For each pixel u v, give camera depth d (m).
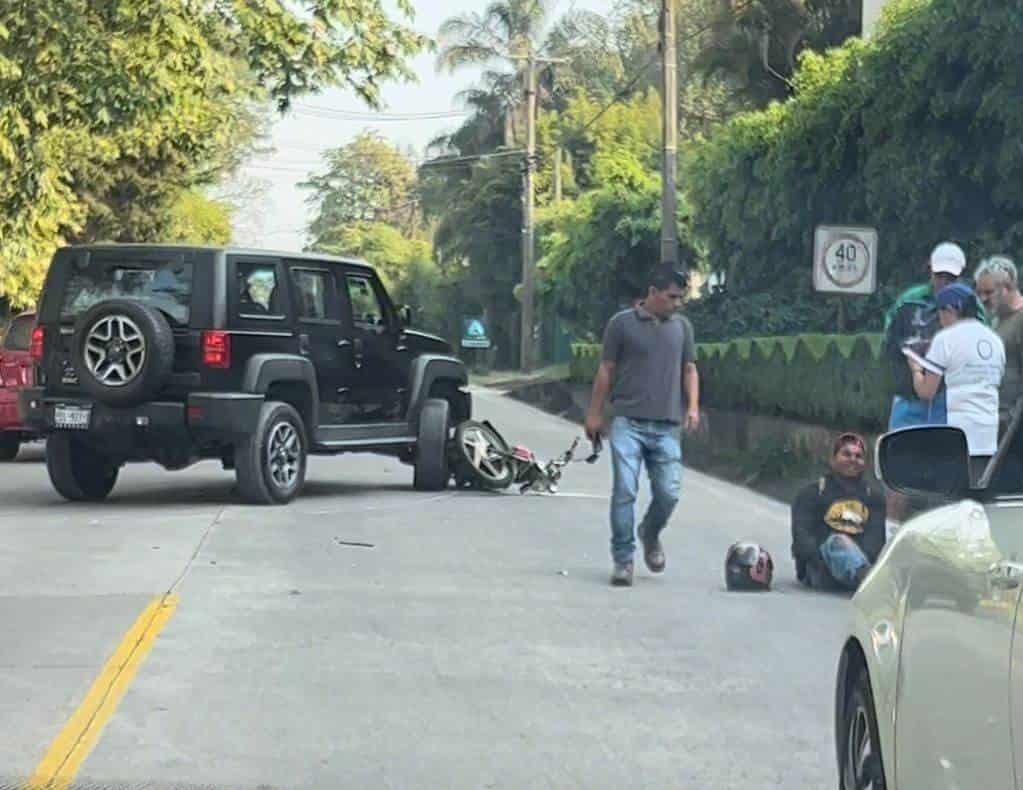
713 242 34.09
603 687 7.95
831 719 7.39
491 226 66.31
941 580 4.20
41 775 6.39
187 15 16.89
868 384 17.77
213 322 14.62
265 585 10.66
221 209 52.53
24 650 8.59
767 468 19.59
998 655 3.61
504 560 11.94
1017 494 4.36
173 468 15.63
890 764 4.55
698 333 32.47
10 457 20.95
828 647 8.89
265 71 17.12
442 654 8.63
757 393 22.48
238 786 6.27
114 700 7.55
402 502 15.73
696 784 6.38
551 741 6.98
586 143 64.88
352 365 16.17
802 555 10.62
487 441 17.03
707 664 8.46
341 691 7.80
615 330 10.80
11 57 16.39
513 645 8.88
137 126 18.86
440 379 17.41
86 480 15.60
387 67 17.38
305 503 15.45
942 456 4.61
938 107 20.81
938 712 4.04
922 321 11.41
